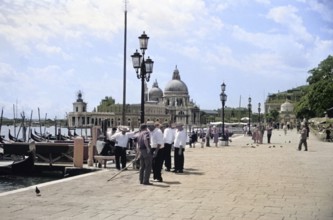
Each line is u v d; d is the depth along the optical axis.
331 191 17.20
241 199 15.45
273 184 19.14
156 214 12.98
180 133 23.80
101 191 17.38
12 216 12.75
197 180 20.56
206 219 12.27
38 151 32.84
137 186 18.73
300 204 14.51
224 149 45.97
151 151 19.72
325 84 108.25
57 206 14.27
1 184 28.52
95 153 30.62
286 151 42.16
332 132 63.91
